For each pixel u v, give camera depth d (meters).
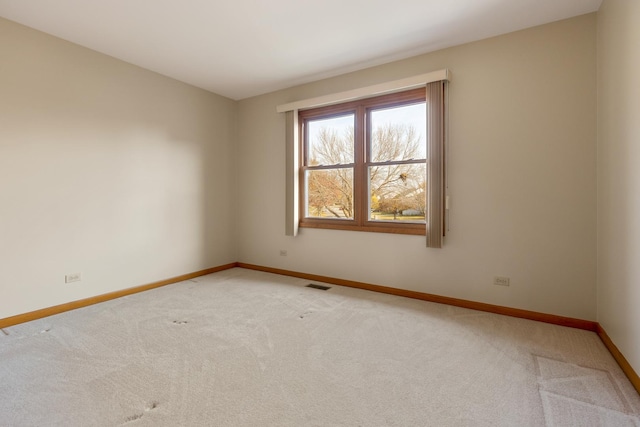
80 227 3.22
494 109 3.03
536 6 2.55
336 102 3.94
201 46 3.25
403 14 2.68
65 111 3.10
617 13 2.15
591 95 2.63
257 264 4.84
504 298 3.02
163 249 4.00
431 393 1.78
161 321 2.81
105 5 2.54
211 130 4.60
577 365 2.08
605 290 2.42
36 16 2.70
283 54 3.42
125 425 1.52
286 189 4.39
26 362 2.10
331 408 1.65
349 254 3.96
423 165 3.52
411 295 3.52
